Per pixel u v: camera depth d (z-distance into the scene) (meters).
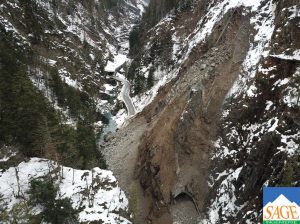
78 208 37.72
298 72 40.56
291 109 37.12
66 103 74.12
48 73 80.56
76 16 132.00
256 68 50.03
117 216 37.94
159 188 48.94
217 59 59.19
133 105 92.12
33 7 100.38
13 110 44.06
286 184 29.69
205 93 54.62
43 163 42.84
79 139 54.31
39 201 35.09
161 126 57.84
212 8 77.94
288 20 48.00
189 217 44.75
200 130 51.31
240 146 44.81
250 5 60.66
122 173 58.44
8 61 57.56
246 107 46.78
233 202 40.16
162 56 99.56
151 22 140.00
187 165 49.50
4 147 42.84
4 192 37.12
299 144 33.56
